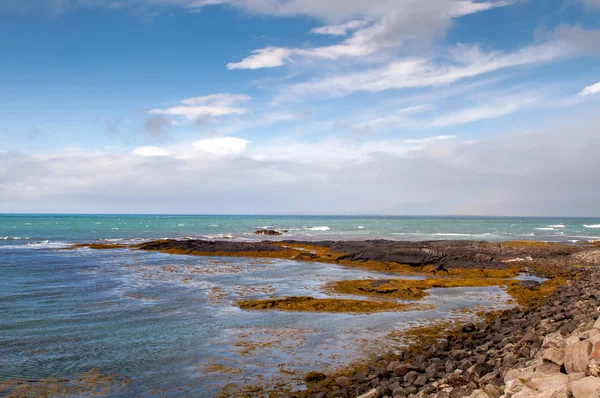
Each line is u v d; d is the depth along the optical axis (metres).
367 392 9.65
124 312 19.17
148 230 101.56
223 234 89.50
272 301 21.08
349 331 16.22
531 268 36.41
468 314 19.25
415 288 25.42
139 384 11.14
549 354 8.58
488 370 10.19
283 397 10.34
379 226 141.12
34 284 26.50
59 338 15.08
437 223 179.50
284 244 56.09
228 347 14.21
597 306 14.50
